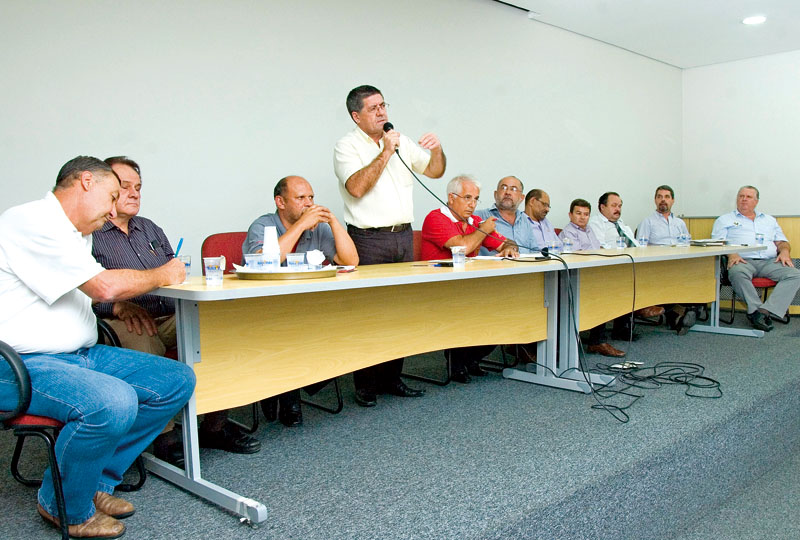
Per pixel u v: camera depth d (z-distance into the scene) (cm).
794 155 589
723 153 634
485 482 173
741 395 259
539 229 407
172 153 313
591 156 555
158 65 306
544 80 505
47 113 276
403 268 232
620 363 323
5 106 265
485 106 461
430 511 156
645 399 256
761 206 613
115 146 295
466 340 261
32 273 151
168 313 229
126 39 296
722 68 628
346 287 175
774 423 263
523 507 157
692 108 651
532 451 197
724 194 637
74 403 140
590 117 551
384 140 259
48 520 154
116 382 147
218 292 150
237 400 188
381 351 231
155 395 161
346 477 179
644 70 604
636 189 607
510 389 279
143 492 174
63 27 278
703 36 543
